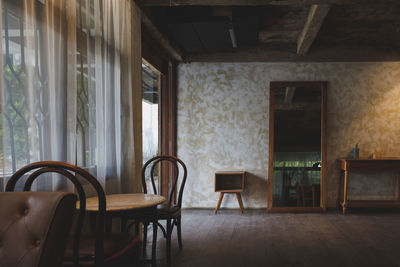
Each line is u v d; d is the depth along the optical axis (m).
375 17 4.04
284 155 5.21
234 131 5.36
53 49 1.91
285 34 4.74
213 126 5.39
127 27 3.12
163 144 5.04
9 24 1.57
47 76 1.82
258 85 5.35
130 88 3.13
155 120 4.73
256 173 5.31
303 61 5.21
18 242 1.09
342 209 5.19
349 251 3.12
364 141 5.22
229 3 3.20
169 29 4.00
